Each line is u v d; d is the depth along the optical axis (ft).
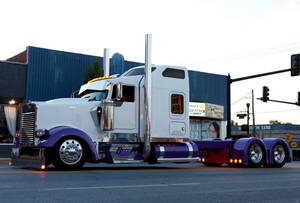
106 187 24.08
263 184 28.09
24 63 82.69
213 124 123.54
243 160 49.32
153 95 43.34
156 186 25.31
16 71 81.46
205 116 114.62
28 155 39.27
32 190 22.16
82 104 40.24
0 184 24.88
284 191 24.34
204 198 20.62
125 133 41.50
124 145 41.45
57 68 86.02
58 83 85.87
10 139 82.38
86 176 31.17
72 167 37.86
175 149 43.65
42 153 36.88
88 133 39.91
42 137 37.27
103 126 39.93
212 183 27.89
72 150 37.81
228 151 50.75
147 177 31.58
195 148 45.11
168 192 22.61
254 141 50.49
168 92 44.47
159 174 35.01
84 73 89.04
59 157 37.19
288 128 202.39
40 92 83.51
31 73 82.79
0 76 79.61
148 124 41.91
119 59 91.25
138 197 20.38
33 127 38.52
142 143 42.86
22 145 39.88
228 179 31.30
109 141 40.75
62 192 21.57
